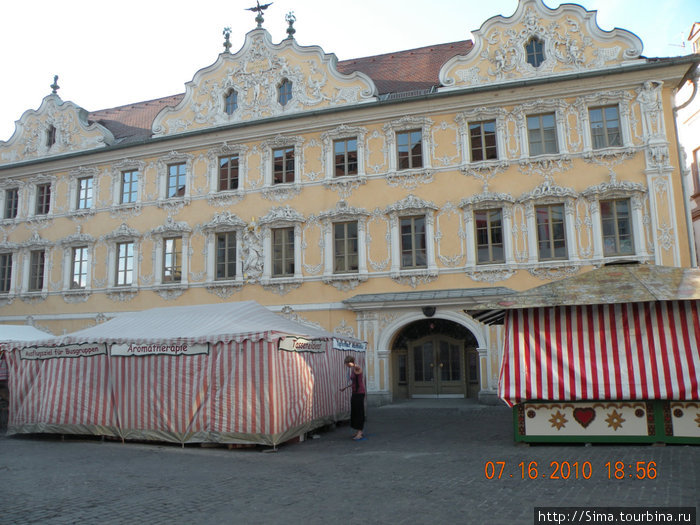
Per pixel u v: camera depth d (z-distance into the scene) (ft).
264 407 40.06
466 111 69.62
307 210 73.87
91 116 104.53
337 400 52.39
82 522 22.15
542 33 69.10
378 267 69.97
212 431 41.29
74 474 31.71
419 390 73.15
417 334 74.28
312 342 47.73
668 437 35.40
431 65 81.82
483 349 64.69
